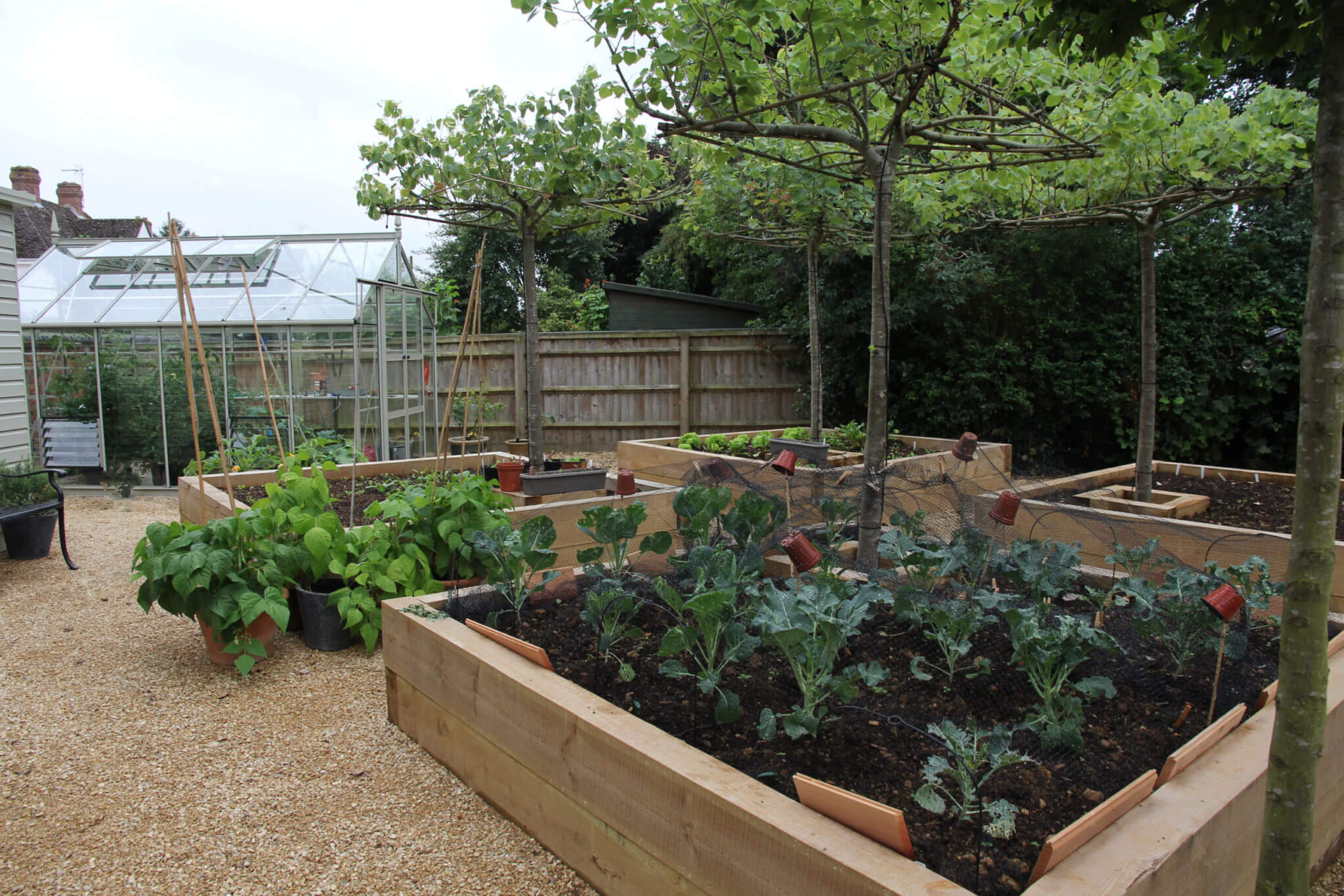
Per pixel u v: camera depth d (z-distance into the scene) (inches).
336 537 145.1
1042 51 141.1
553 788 82.0
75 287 331.9
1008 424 350.6
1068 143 149.7
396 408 342.3
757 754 74.7
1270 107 170.4
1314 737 50.3
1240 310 322.0
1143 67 135.0
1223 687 85.7
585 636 100.3
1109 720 80.7
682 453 270.7
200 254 342.0
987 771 70.9
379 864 83.0
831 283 362.6
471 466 264.1
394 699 114.0
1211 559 133.9
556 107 196.5
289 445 307.0
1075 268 337.1
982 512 127.9
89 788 98.7
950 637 88.2
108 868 82.9
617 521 113.2
